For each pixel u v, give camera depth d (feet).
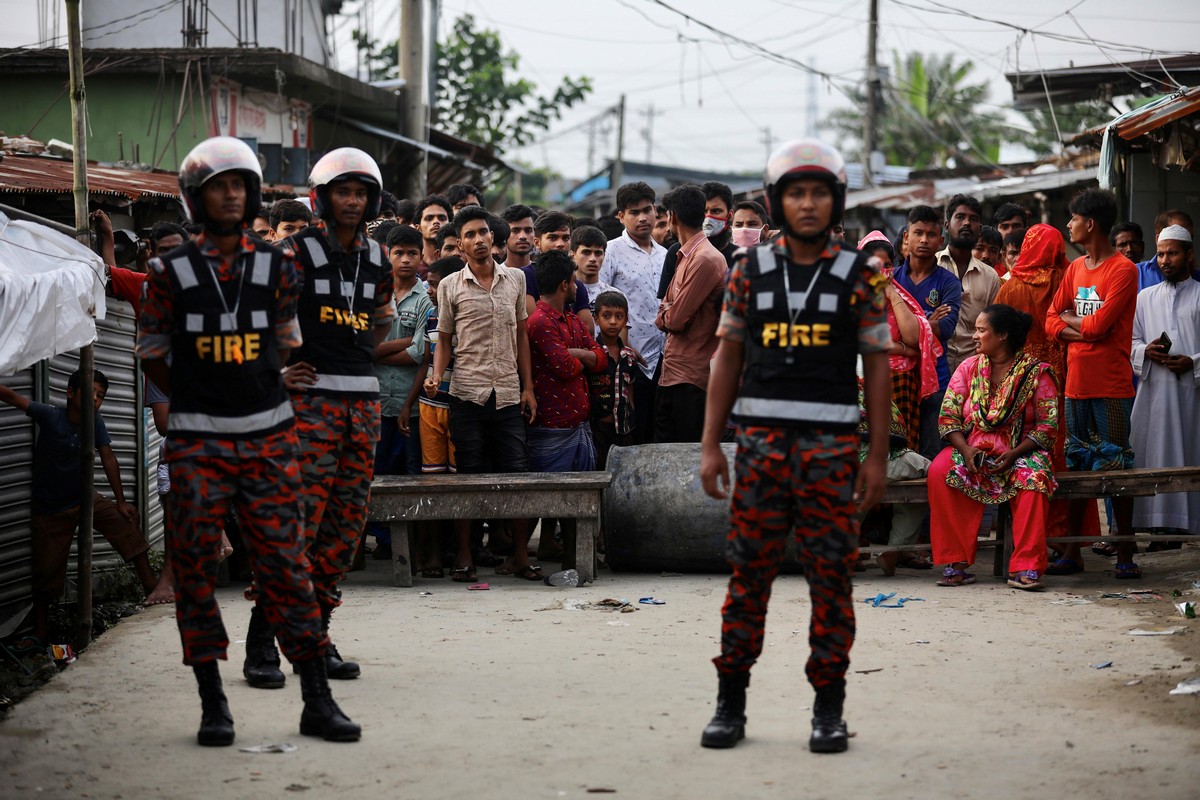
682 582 25.39
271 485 14.75
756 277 14.17
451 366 26.73
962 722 15.15
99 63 55.06
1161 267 28.45
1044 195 60.70
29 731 15.24
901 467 25.09
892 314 25.58
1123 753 13.80
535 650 19.29
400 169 66.33
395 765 13.83
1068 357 27.55
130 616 24.38
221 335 14.43
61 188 33.42
